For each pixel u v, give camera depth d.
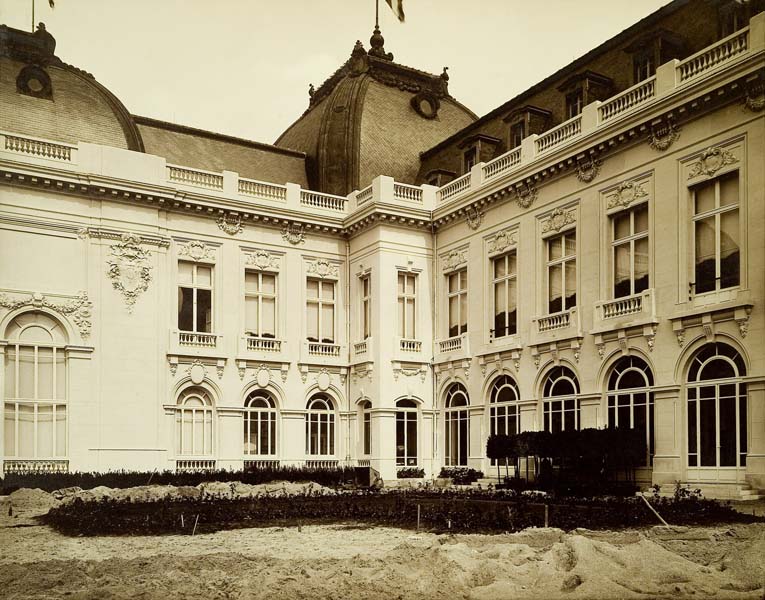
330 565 12.00
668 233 24.38
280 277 34.81
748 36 22.16
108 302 30.52
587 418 26.70
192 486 27.58
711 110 23.33
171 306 32.12
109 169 30.81
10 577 11.83
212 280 33.38
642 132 25.36
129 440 30.30
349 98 38.78
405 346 34.16
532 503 20.89
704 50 23.45
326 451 35.25
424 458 33.88
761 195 21.70
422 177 37.94
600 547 12.16
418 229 35.06
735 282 22.56
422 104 41.09
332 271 36.19
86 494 25.08
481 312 32.19
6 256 28.84
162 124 35.72
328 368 35.38
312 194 35.75
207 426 32.56
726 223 22.97
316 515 19.81
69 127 31.69
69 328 29.56
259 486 28.42
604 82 28.72
